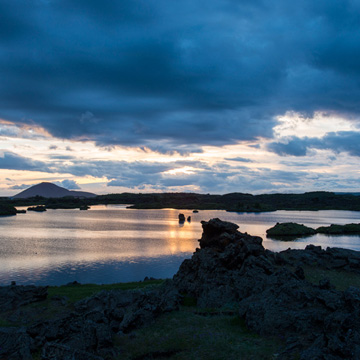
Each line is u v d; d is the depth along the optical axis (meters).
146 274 75.06
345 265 47.16
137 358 22.47
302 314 24.59
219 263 40.62
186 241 136.62
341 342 18.45
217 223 51.66
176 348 23.34
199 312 31.80
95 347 23.00
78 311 32.72
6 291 37.84
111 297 33.88
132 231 179.62
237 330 26.31
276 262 45.72
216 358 21.33
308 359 18.28
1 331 23.52
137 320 28.28
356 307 21.69
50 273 75.50
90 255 99.75
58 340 23.80
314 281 38.84
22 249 110.56
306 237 157.50
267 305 26.80
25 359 21.44
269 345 22.48
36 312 33.91
